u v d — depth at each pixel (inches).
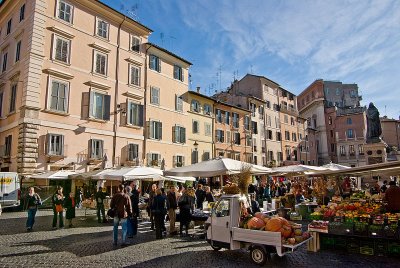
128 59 1132.5
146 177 619.8
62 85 927.0
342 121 2689.5
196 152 1387.8
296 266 308.7
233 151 1625.2
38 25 885.2
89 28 1022.4
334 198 591.2
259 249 315.3
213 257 344.5
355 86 3174.2
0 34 1090.1
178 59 1349.7
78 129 949.2
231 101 1860.2
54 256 346.6
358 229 352.8
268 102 2020.2
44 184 856.3
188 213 487.2
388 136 2797.7
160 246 399.9
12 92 928.9
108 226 560.1
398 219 346.3
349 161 2603.3
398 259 330.3
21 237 454.6
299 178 1526.8
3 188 745.6
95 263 319.3
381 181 1179.3
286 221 327.3
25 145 820.6
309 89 2910.9
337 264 314.3
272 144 1983.3
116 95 1077.8
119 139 1066.7
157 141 1200.8
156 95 1229.1
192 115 1401.3
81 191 923.4
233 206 352.2
